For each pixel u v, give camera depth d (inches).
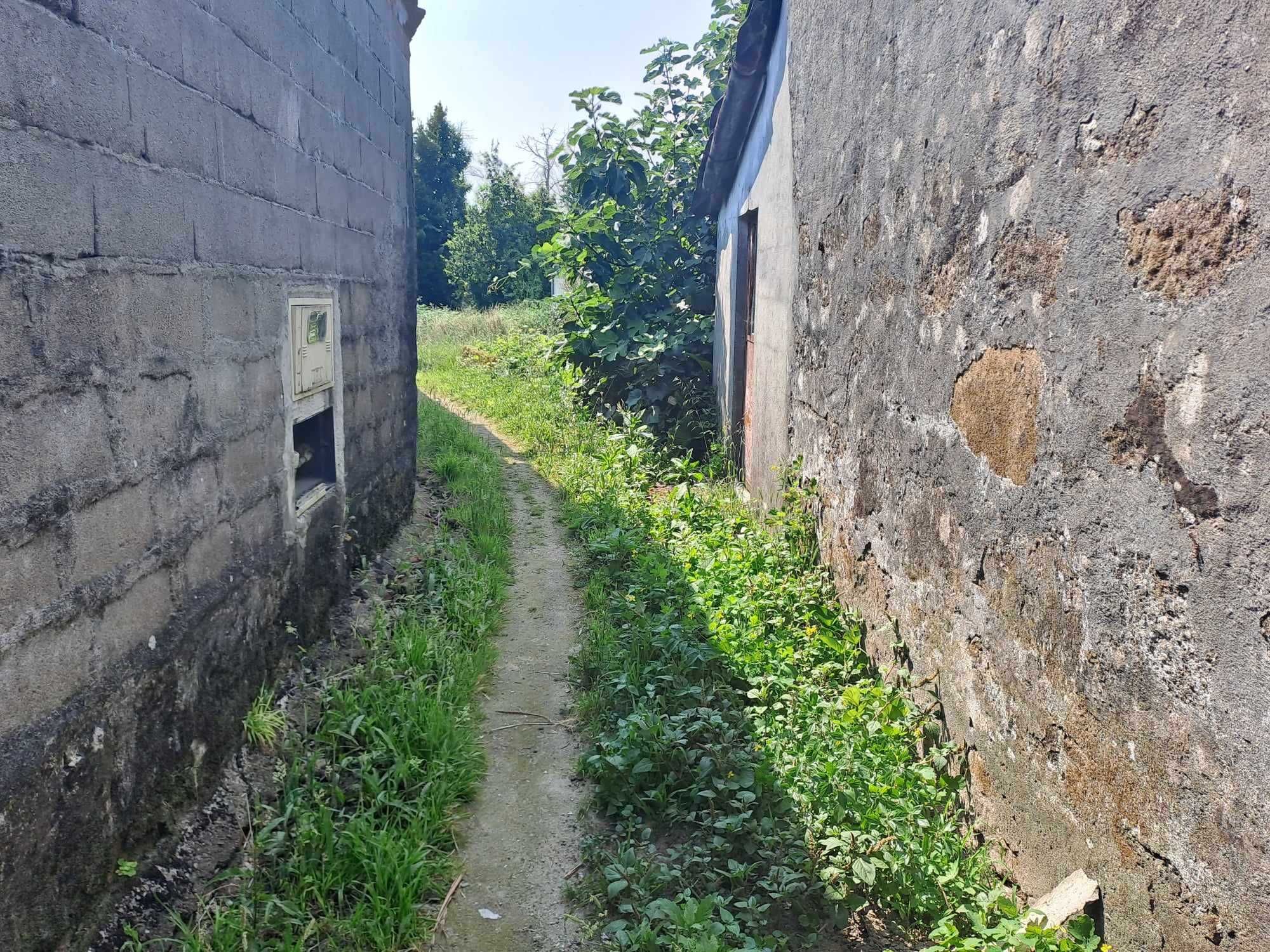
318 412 155.9
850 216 161.2
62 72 75.7
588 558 217.0
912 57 128.8
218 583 110.6
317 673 143.3
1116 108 79.2
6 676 69.0
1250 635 64.1
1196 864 69.4
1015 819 98.3
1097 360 82.4
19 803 70.4
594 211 377.4
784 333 219.1
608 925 96.5
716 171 314.2
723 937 93.7
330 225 160.9
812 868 102.4
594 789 125.9
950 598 116.0
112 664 85.0
